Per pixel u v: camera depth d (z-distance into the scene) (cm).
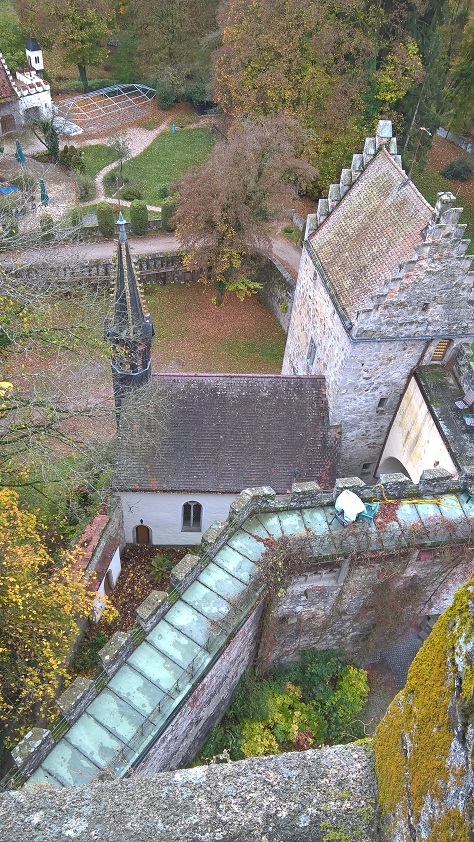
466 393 2806
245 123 4775
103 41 8006
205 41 7075
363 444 3331
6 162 6166
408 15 5294
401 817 869
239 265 4784
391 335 2778
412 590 2595
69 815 926
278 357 4834
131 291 2664
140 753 1897
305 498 2441
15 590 2062
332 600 2522
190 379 3083
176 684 2048
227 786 965
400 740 923
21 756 1789
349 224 3139
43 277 3397
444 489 2466
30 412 2658
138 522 3216
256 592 2261
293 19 5031
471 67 6381
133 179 6419
